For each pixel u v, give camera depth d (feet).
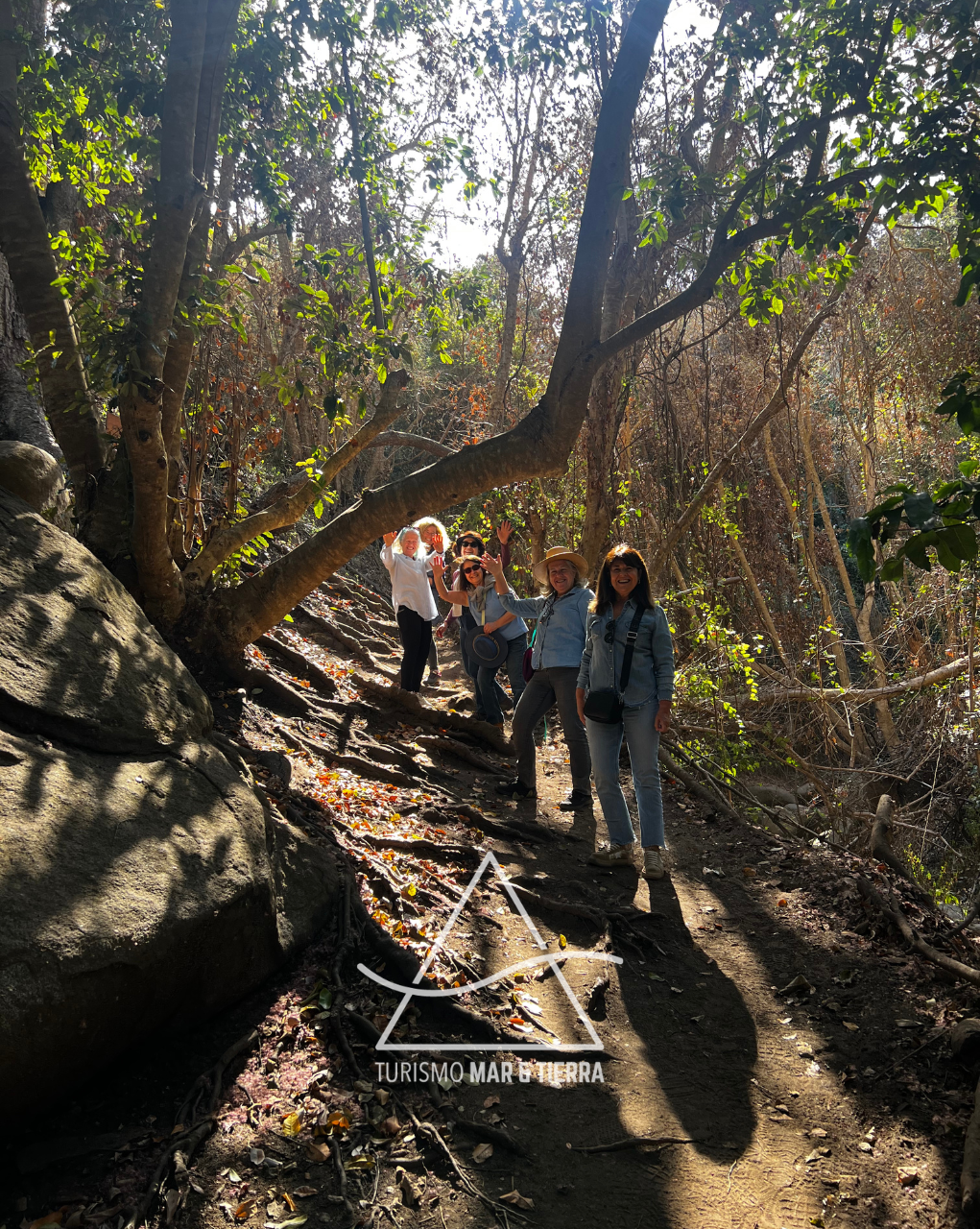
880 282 46.52
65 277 17.42
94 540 19.62
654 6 17.43
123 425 17.22
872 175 16.88
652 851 16.78
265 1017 10.84
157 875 9.93
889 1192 9.05
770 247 20.30
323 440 48.16
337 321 21.09
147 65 22.81
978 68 15.88
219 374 22.85
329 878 13.43
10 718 10.55
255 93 22.38
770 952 14.28
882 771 34.86
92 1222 7.72
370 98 22.65
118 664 12.76
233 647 20.89
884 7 16.76
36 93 21.71
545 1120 9.96
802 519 53.47
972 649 32.91
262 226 26.35
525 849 17.89
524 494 38.73
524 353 48.44
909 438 51.19
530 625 25.32
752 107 18.93
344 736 21.81
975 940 14.99
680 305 17.83
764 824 28.99
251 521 21.06
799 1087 10.79
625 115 17.69
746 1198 8.96
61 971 8.28
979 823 33.58
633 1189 9.04
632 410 41.47
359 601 44.16
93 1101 9.14
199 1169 8.52
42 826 9.40
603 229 17.88
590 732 17.11
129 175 23.59
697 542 39.50
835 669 46.34
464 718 25.41
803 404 48.19
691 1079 10.94
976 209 16.33
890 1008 12.39
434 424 67.31
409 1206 8.46
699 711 30.27
